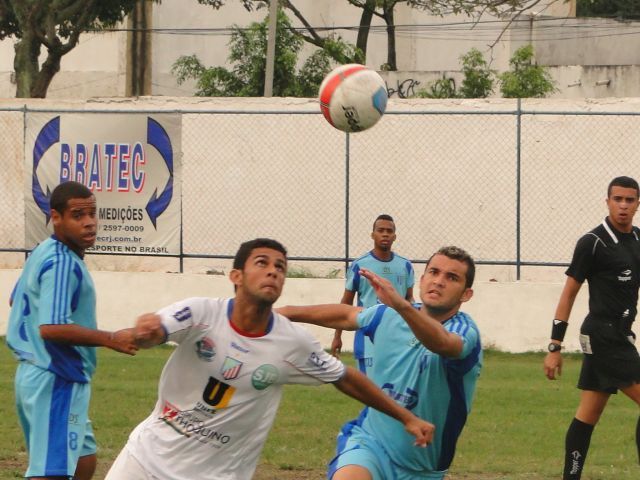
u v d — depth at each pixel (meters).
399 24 126.75
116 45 122.56
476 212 67.50
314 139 68.50
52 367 21.00
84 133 61.22
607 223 28.06
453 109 66.81
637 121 65.44
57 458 20.80
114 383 46.31
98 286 60.88
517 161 59.09
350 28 111.56
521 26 128.62
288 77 104.44
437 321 19.34
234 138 69.12
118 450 33.06
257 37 104.62
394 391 19.45
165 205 60.59
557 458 33.38
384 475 19.36
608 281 27.77
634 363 27.77
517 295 58.06
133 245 60.91
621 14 146.50
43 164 61.72
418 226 68.19
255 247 16.89
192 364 17.25
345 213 62.44
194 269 69.38
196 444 17.47
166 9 125.69
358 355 21.23
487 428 38.06
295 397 43.88
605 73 113.00
